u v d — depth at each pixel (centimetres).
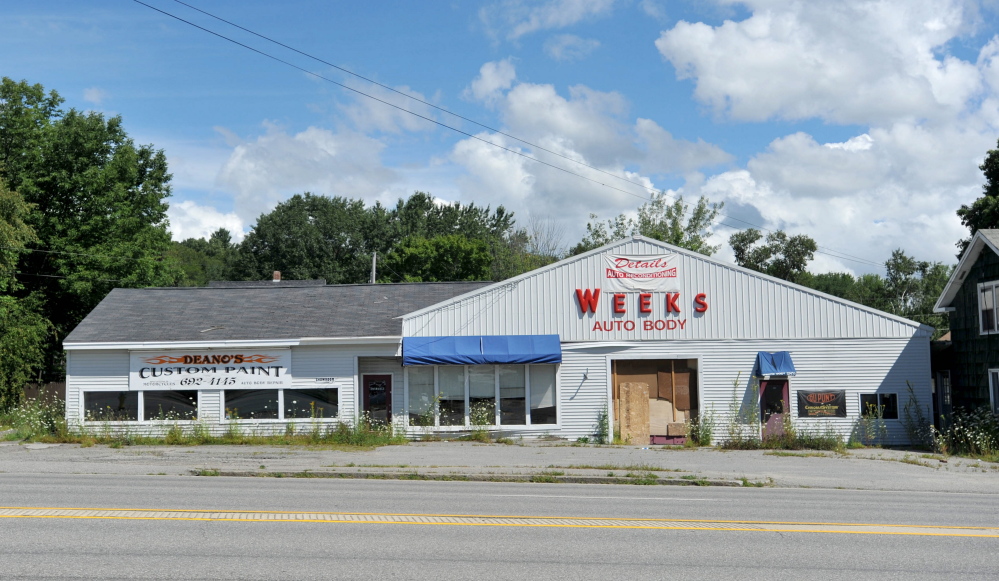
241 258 7769
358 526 1104
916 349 2711
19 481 1572
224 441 2466
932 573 901
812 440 2580
